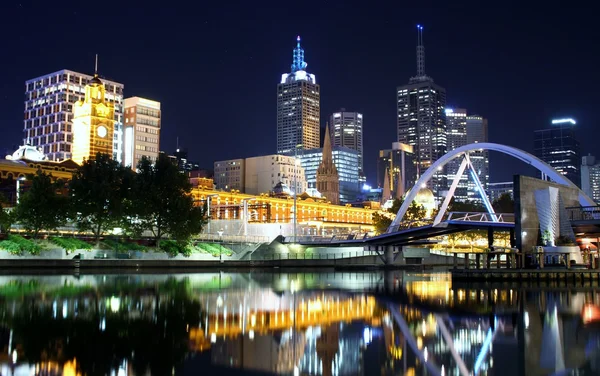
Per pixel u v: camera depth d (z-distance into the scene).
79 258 111.94
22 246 105.38
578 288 76.19
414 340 36.66
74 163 188.62
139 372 28.33
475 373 28.77
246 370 28.94
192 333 38.25
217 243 140.00
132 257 120.69
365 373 28.61
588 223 92.00
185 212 127.81
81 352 32.38
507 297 63.22
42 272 100.38
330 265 140.12
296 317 45.84
